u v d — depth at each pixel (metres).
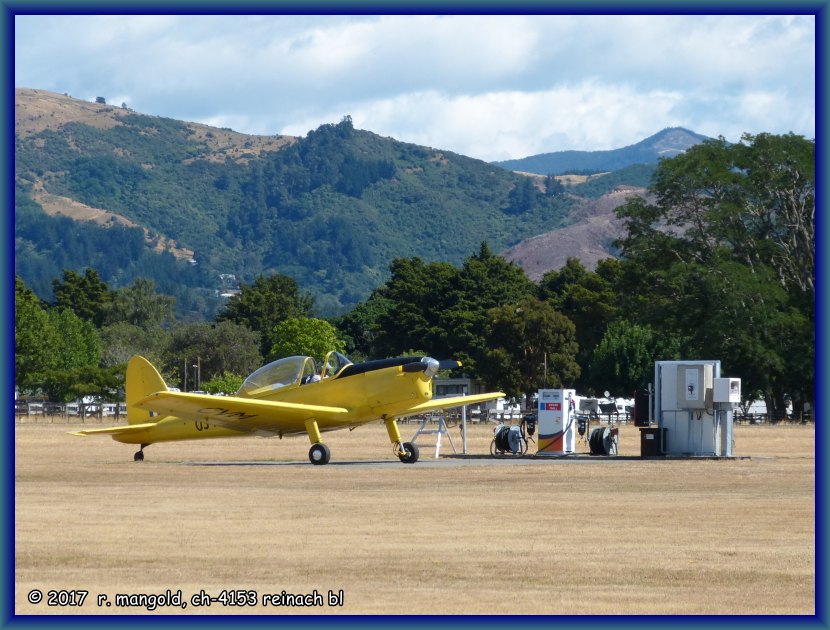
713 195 83.62
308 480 25.22
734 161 82.69
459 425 63.72
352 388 30.78
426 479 25.41
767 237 83.88
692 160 81.88
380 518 18.14
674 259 84.31
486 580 13.34
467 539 16.00
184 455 36.47
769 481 24.70
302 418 30.88
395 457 35.06
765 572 13.76
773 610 12.04
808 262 80.88
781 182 79.81
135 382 33.53
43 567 14.14
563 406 34.69
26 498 21.22
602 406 77.94
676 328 80.81
